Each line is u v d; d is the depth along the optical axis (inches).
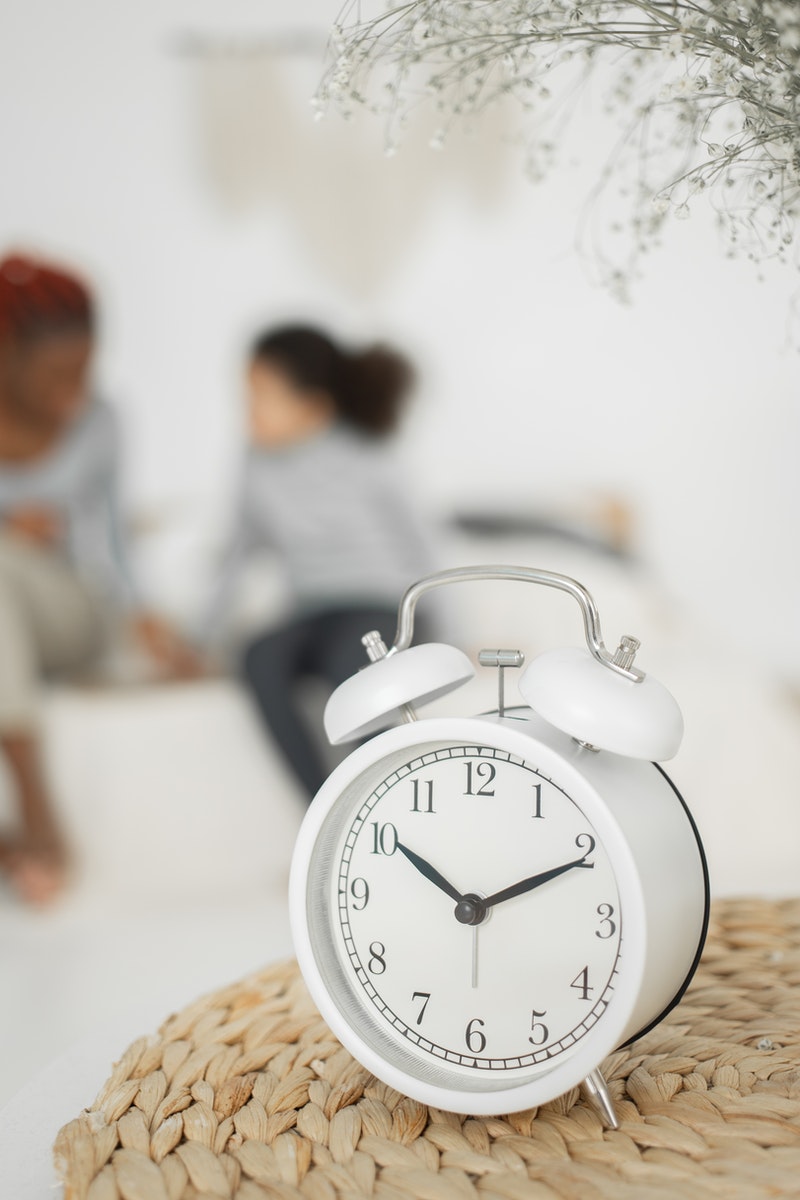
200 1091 31.5
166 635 105.8
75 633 105.2
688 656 104.1
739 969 38.2
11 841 101.1
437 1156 28.2
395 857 30.7
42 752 100.4
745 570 106.7
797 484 106.1
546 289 106.1
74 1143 29.0
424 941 30.5
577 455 107.5
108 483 106.5
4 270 104.6
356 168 105.1
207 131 104.8
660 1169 27.1
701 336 105.7
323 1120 29.9
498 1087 29.5
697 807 94.6
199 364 106.7
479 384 107.3
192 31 103.8
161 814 99.7
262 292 106.4
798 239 49.5
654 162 87.5
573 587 29.3
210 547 106.5
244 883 100.2
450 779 30.3
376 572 105.6
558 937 29.5
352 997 31.1
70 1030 71.6
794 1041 33.3
